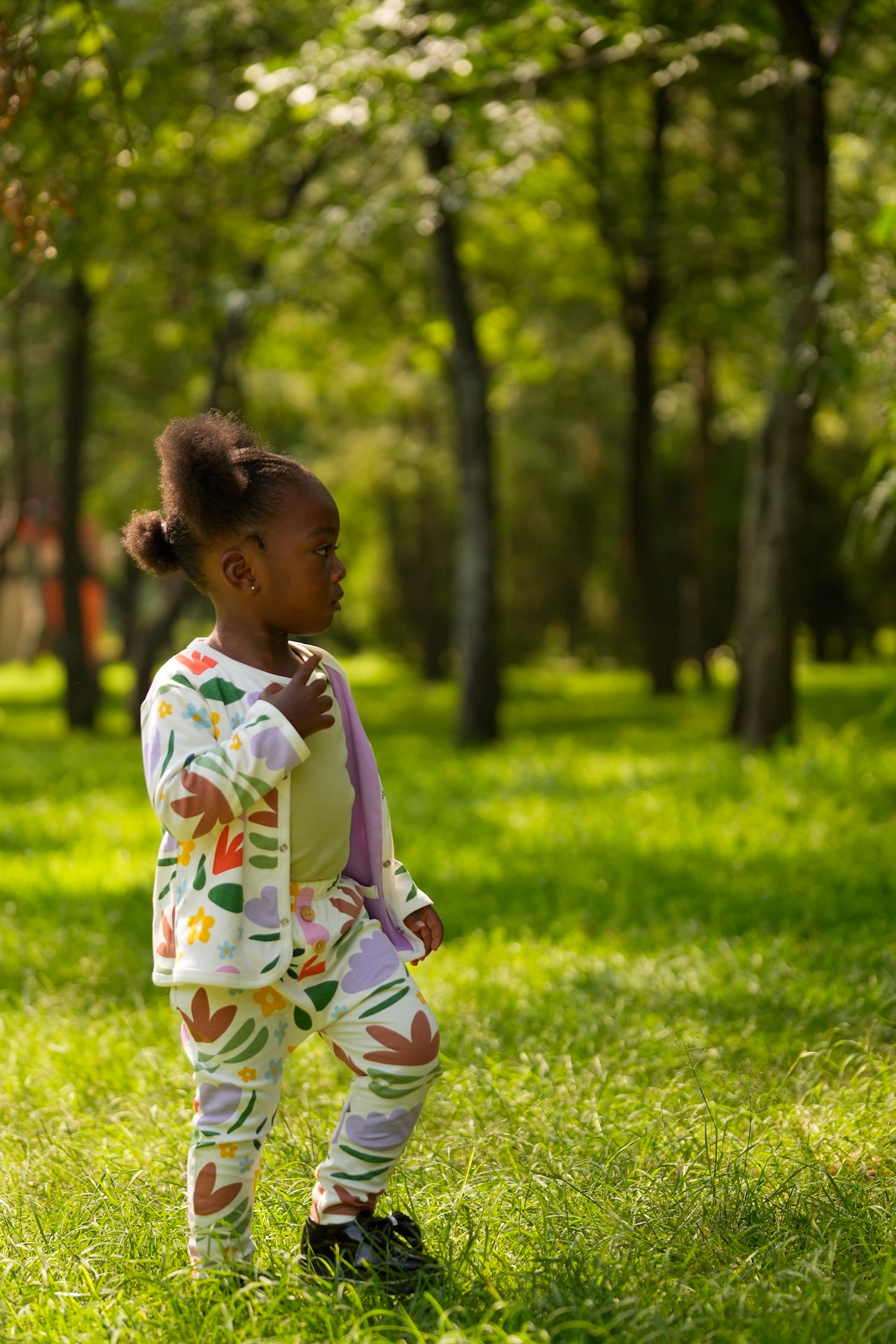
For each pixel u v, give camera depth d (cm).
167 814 263
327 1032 275
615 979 534
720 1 1011
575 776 1084
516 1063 446
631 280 1950
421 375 2372
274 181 1392
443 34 1013
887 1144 355
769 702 1128
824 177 1024
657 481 3028
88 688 2014
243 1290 260
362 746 292
